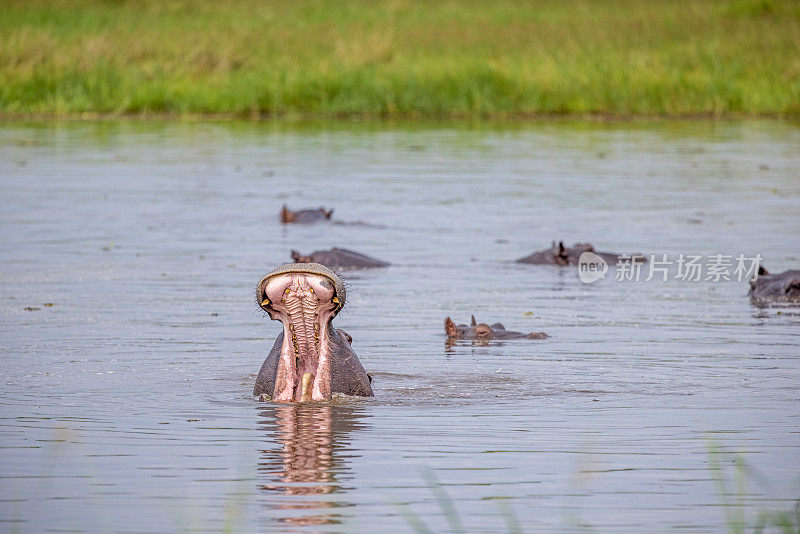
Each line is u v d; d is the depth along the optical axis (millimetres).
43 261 28656
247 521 11438
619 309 24172
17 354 19203
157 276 26891
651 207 37969
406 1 107688
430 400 16500
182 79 70875
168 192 40719
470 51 78375
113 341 20297
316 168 47344
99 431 14672
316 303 15453
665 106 67938
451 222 35562
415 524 11367
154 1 100375
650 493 12344
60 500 12031
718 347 20438
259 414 15570
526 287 26625
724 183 43062
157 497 12141
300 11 100188
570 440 14406
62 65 69812
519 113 68375
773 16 89188
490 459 13547
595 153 51812
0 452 13734
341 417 15453
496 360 19328
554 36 83188
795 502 12078
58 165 46938
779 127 62031
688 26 85938
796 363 19109
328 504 11953
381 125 63969
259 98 69000
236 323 21984
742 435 14672
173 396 16562
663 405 16266
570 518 11539
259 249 30875
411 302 24719
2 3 93875
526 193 41125
